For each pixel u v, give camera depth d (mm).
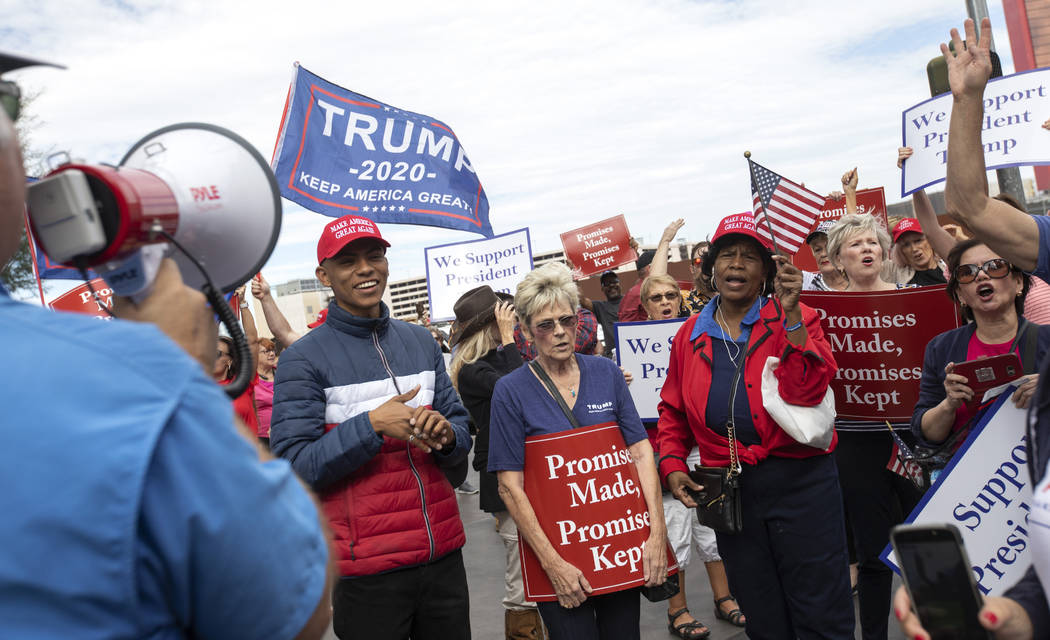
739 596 3346
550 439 3150
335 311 3195
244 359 1229
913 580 1410
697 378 3371
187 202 1232
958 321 3982
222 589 929
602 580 3064
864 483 4035
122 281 1136
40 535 818
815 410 3088
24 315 925
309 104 5891
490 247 8734
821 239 6012
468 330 4574
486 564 6527
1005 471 2930
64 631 827
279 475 1032
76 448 841
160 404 898
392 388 3170
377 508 2992
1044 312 3889
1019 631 1395
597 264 11711
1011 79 3965
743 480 3248
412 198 6219
